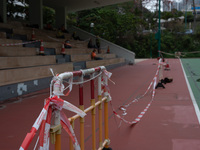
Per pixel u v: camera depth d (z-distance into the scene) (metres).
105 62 17.50
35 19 20.97
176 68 17.95
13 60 9.16
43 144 1.70
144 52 43.41
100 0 22.97
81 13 35.78
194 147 3.62
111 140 3.97
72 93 8.50
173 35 48.94
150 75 13.93
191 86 9.73
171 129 4.48
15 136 4.24
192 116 5.33
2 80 7.48
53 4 24.28
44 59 11.30
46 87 9.69
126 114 5.63
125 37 42.19
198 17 65.19
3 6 16.36
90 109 2.77
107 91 3.49
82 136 2.60
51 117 1.92
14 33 14.71
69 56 14.58
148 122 4.95
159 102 6.84
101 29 33.28
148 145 3.74
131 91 8.83
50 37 17.14
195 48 45.69
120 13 43.16
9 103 6.93
